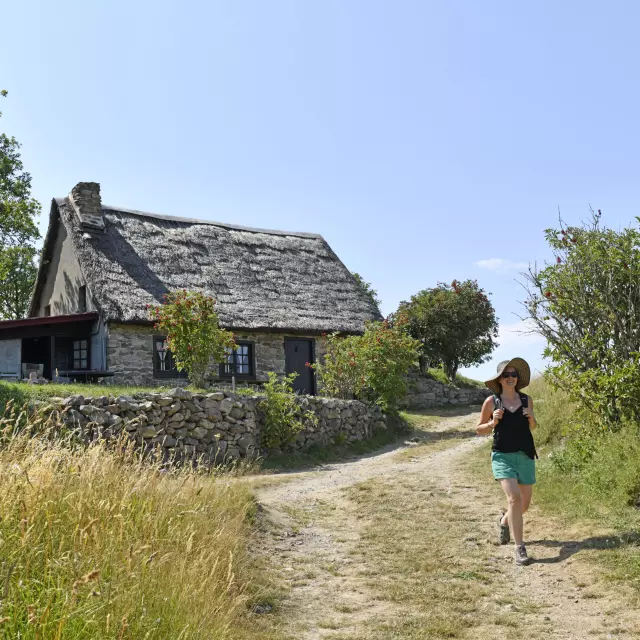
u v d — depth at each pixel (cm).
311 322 2073
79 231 1891
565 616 448
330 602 497
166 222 2175
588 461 740
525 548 561
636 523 594
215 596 446
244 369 1961
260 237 2358
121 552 400
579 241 818
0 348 1734
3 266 2716
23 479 420
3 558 356
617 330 782
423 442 1480
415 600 491
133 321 1720
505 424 595
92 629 327
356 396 1772
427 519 707
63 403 1003
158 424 1101
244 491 739
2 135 2830
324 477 1034
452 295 2422
